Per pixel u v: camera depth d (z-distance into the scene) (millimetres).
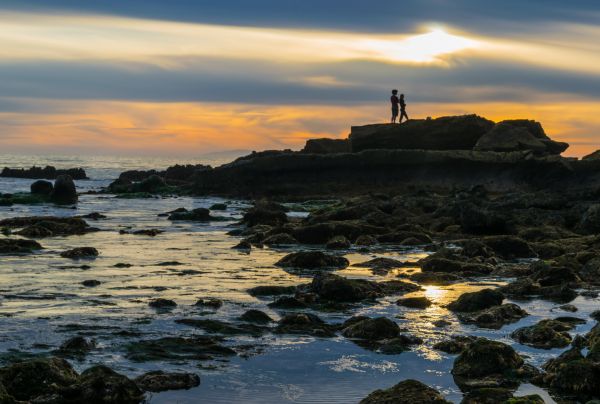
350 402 13148
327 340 17281
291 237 37844
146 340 16812
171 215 50969
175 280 25250
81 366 14703
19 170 118062
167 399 13078
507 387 13984
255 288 23062
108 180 118625
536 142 74312
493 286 25000
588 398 13414
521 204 48906
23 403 12250
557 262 27453
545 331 17469
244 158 88938
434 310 20828
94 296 21938
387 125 80000
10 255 30859
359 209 45781
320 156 73562
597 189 54562
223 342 16953
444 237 39750
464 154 69312
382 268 28672
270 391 13664
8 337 16859
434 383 14258
